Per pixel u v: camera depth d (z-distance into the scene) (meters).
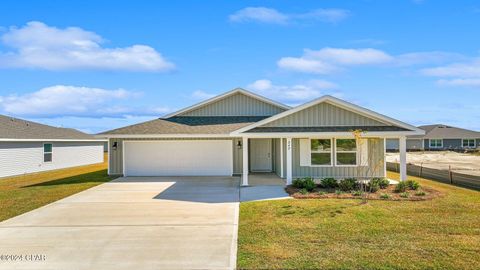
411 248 6.92
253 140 22.47
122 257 6.71
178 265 6.27
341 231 8.16
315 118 15.77
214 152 20.39
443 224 8.76
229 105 23.27
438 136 54.59
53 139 26.05
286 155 16.95
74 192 14.59
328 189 14.52
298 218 9.52
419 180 18.56
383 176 17.19
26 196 13.68
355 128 15.60
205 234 8.16
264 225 8.83
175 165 20.34
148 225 9.05
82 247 7.32
